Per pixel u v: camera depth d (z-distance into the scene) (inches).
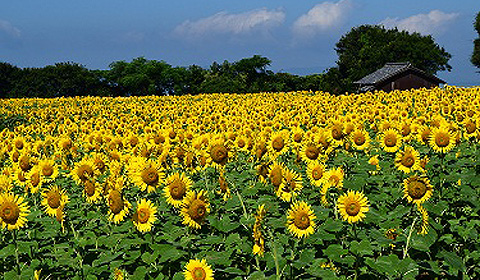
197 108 1109.7
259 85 3302.2
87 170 279.9
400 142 353.1
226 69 3582.7
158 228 234.7
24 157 305.6
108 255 218.5
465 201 276.1
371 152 382.3
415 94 1183.6
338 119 661.3
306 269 194.4
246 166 359.9
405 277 196.2
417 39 3836.1
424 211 221.3
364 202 211.3
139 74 3518.7
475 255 243.4
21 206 220.7
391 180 303.0
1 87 3120.1
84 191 262.8
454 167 311.7
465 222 264.4
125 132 693.9
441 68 3710.6
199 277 188.1
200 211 214.4
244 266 230.8
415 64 3609.7
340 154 340.5
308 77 3454.7
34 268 212.7
